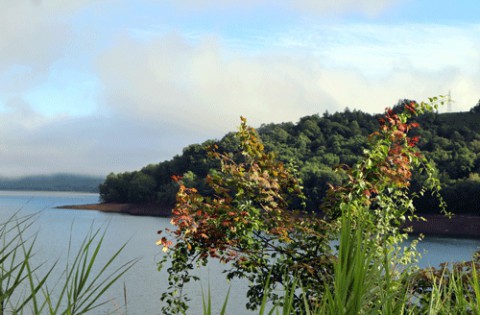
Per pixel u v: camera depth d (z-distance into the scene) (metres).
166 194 133.88
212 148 6.15
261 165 6.13
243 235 5.64
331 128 114.56
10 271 1.60
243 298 15.16
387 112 6.09
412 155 6.03
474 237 50.06
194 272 22.91
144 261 43.03
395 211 5.89
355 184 5.56
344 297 1.50
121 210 139.88
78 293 1.59
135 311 23.08
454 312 2.09
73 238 67.69
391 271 1.84
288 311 1.54
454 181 78.75
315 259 5.00
